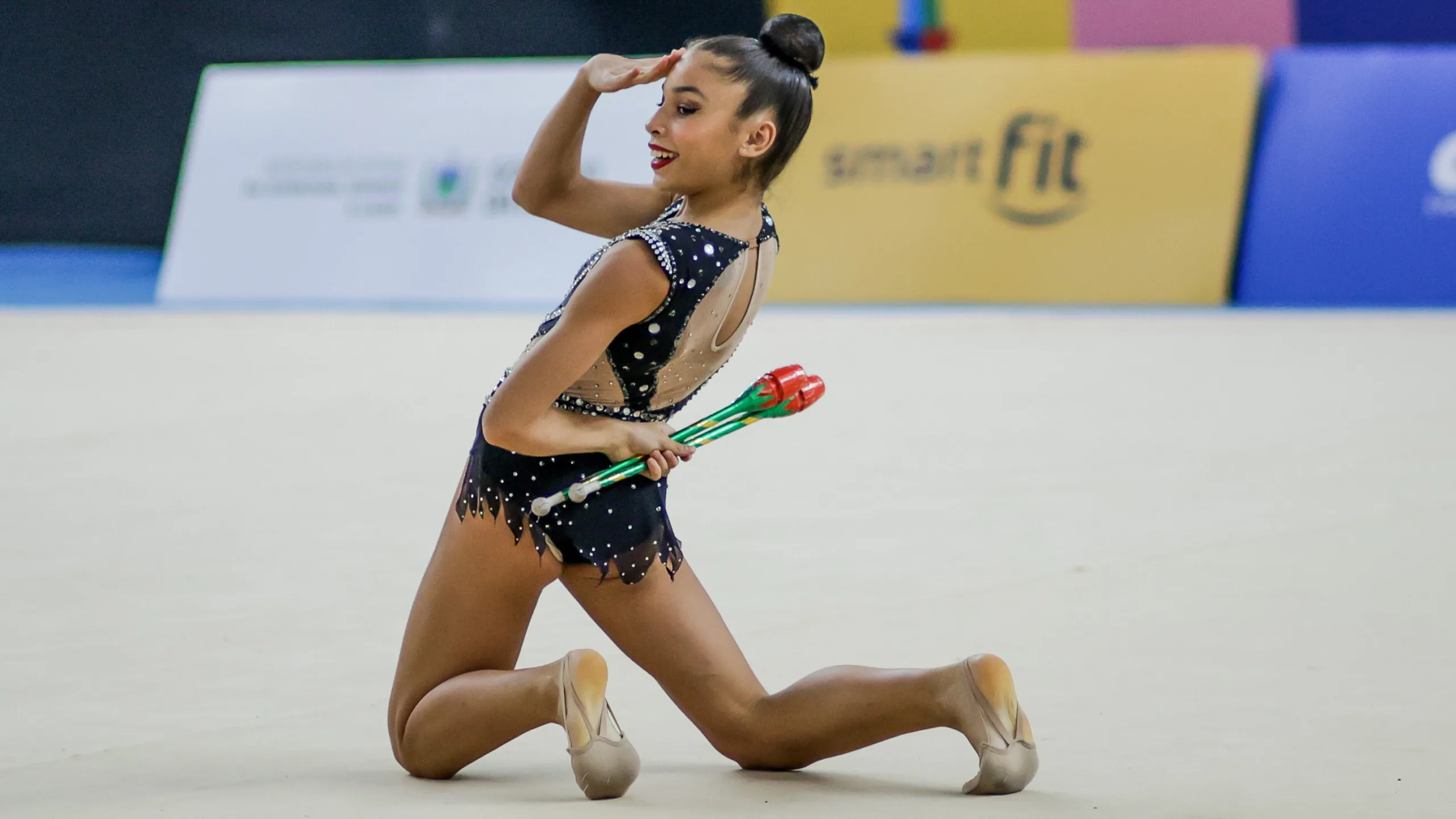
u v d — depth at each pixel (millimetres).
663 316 11312
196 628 17859
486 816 11219
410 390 38281
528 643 17016
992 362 41469
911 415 33500
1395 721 13766
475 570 11875
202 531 23312
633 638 12102
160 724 14289
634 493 11930
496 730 11805
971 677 11469
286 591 19656
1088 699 14648
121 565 21156
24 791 12188
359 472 28109
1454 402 33812
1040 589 19125
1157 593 18844
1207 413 33031
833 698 11867
